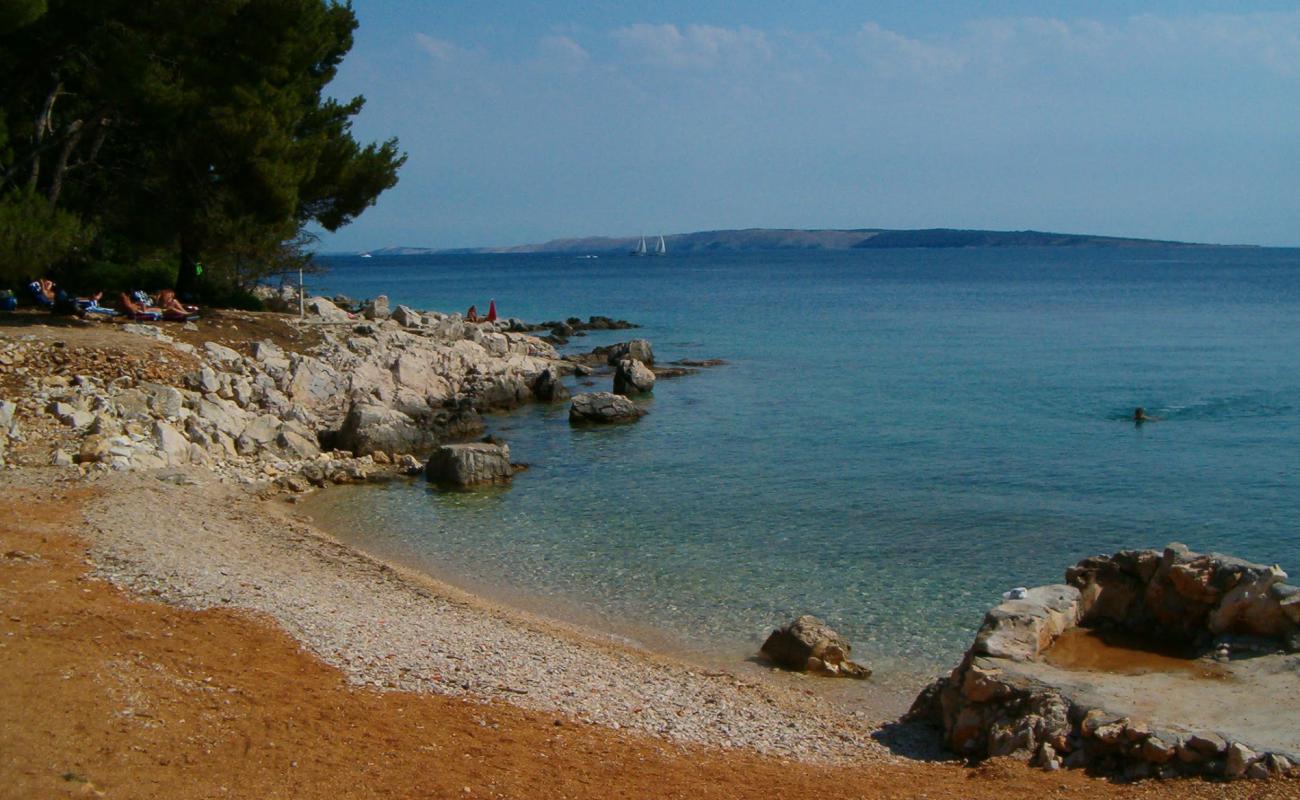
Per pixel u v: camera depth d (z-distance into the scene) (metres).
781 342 63.91
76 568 15.34
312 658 12.72
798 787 10.66
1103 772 10.77
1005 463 29.97
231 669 11.79
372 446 30.45
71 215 31.58
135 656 11.57
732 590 19.48
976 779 10.89
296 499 25.27
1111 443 32.72
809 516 24.59
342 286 136.75
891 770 11.57
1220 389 43.47
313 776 9.38
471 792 9.48
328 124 41.84
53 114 36.34
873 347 61.00
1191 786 10.11
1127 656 13.06
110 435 25.08
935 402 40.84
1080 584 14.55
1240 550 21.80
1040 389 44.00
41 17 30.94
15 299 33.62
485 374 40.97
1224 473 28.45
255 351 34.03
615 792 9.93
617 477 28.58
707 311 90.81
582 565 20.91
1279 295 111.12
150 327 33.19
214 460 26.73
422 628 15.24
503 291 124.69
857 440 33.47
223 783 8.99
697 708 13.38
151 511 20.23
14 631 11.84
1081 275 170.62
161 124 33.88
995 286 135.62
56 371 27.86
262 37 34.75
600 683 13.84
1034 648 12.93
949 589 19.52
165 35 33.09
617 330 71.94
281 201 35.22
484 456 27.88
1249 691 11.70
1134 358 54.84
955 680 12.73
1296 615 12.70
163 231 36.28
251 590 15.52
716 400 41.56
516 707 12.18
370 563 19.48
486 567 20.67
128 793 8.55
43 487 21.19
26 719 9.44
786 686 15.06
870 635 17.27
